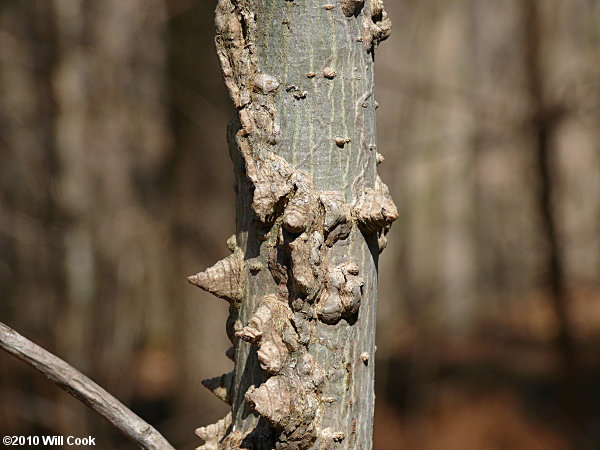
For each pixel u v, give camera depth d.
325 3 1.19
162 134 6.70
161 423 6.52
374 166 1.25
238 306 1.25
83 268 5.85
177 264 6.62
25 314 6.04
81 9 6.07
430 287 9.27
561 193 7.48
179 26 6.55
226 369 6.66
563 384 7.24
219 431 1.36
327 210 1.17
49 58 5.91
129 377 6.46
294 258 1.16
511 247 10.03
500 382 8.56
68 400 5.76
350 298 1.18
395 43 9.24
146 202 6.62
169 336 6.95
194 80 6.57
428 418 8.08
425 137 8.95
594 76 6.63
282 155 1.19
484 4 9.49
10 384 5.81
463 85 9.63
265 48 1.20
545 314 9.86
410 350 8.81
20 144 6.09
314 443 1.17
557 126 6.86
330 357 1.19
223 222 6.61
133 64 6.50
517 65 7.63
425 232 9.52
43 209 5.94
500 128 8.64
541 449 7.18
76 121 5.84
